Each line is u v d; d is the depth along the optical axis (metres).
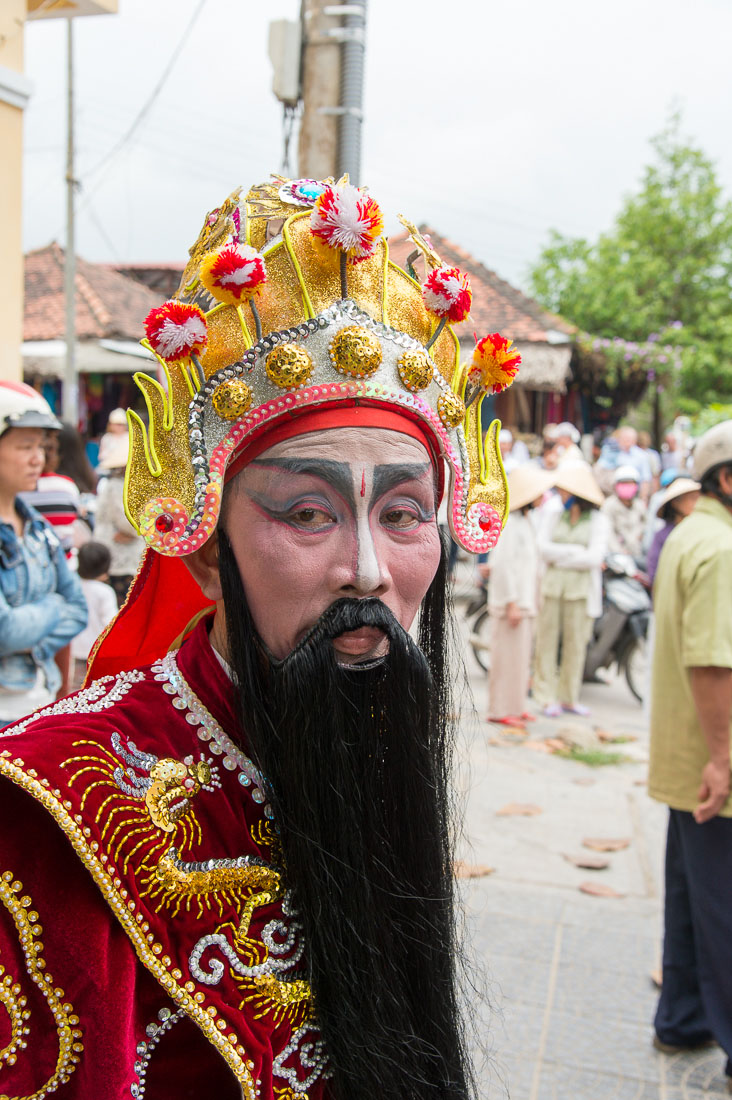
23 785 0.78
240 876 0.88
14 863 0.79
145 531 0.90
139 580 1.08
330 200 0.89
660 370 13.55
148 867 0.82
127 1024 0.78
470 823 4.02
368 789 0.92
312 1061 0.90
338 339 0.89
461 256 12.25
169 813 0.86
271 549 0.89
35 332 12.10
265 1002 0.86
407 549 0.93
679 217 22.89
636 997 2.78
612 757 4.91
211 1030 0.82
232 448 0.90
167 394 0.92
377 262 0.96
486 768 4.48
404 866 0.96
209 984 0.83
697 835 2.38
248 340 0.91
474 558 6.63
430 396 0.97
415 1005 0.97
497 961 2.92
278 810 0.91
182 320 0.88
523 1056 2.49
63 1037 0.77
